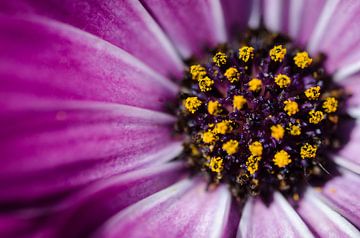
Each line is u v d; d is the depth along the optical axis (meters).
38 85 0.05
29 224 0.05
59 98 0.05
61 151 0.05
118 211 0.05
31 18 0.05
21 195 0.05
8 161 0.05
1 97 0.05
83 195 0.05
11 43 0.05
